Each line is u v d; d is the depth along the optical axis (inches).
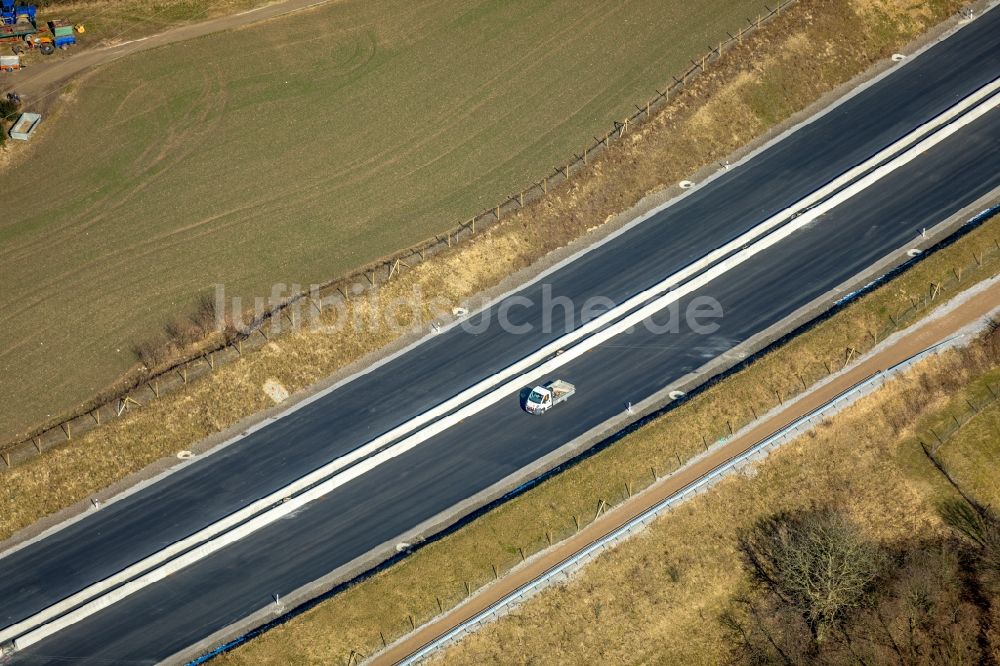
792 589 5083.7
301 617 4950.8
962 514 5369.1
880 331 5826.8
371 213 6446.9
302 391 5831.7
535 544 5182.1
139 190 6619.1
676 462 5423.2
